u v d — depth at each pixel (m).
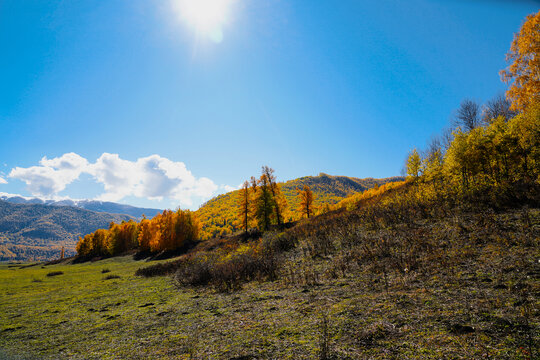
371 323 4.35
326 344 3.81
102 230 65.56
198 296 9.30
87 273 26.47
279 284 9.08
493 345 3.11
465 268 6.49
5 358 5.18
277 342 4.21
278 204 41.94
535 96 14.16
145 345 5.02
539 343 2.97
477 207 11.52
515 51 14.82
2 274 30.11
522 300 4.17
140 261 42.16
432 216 12.70
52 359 4.90
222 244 37.91
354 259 10.18
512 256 6.42
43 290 16.00
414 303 4.92
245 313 6.26
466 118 28.78
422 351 3.25
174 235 44.75
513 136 14.23
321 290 7.27
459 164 15.44
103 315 8.23
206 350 4.32
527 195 10.53
